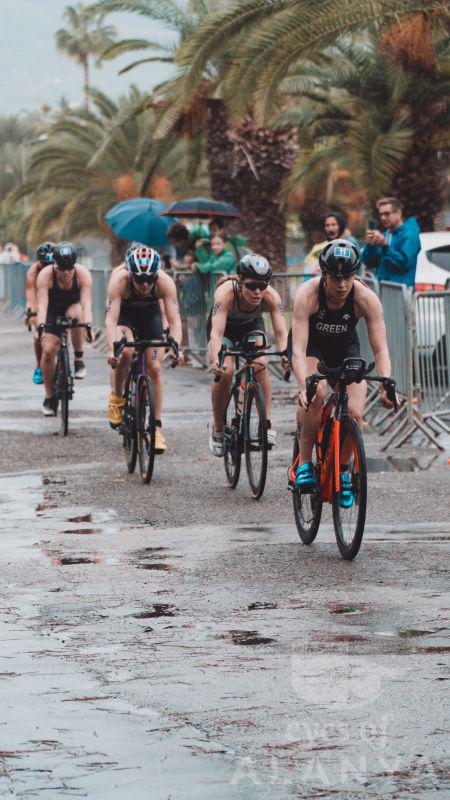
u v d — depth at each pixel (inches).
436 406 1005.8
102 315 1948.8
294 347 616.4
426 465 898.7
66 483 858.1
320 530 688.4
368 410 1111.0
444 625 475.2
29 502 785.6
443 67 1748.3
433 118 1797.5
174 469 913.5
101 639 465.1
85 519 727.1
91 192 2933.1
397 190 1824.6
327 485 625.6
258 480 785.6
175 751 343.6
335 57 1904.5
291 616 495.2
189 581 563.2
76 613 506.9
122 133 2861.7
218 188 2000.5
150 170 2359.7
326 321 622.2
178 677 413.4
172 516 734.5
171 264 1716.3
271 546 642.8
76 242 3695.9
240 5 1637.6
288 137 1990.7
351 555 599.5
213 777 324.2
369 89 1830.7
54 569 592.7
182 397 1327.5
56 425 1151.6
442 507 745.0
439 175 1839.3
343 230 1180.5
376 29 1715.1
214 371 785.6
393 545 638.5
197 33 1654.8
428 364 999.6
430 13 1558.8
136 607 516.4
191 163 2304.4
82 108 2977.4
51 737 355.9
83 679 413.1
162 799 310.2
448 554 613.3
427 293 992.2
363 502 588.1
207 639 462.6
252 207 1995.6
